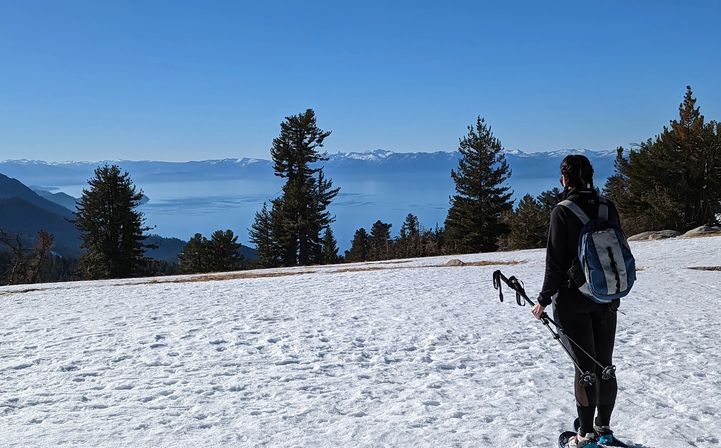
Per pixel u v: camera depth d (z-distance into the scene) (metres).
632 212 45.31
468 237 57.62
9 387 6.25
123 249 58.69
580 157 4.27
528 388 5.96
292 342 8.36
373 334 8.88
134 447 4.46
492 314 10.52
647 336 8.32
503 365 6.94
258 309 11.63
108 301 14.01
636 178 44.66
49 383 6.39
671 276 15.67
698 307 10.85
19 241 54.47
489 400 5.58
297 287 15.70
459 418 5.06
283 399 5.73
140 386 6.22
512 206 58.03
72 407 5.51
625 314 10.15
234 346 8.18
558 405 5.38
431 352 7.70
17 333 9.59
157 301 13.54
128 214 58.12
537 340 8.29
